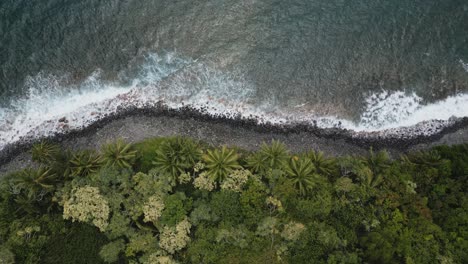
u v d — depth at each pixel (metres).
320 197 34.34
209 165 35.12
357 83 41.69
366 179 35.38
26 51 41.41
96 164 35.47
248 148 38.47
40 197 34.31
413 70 42.34
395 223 33.84
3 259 31.72
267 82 41.22
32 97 40.09
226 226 33.84
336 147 39.16
